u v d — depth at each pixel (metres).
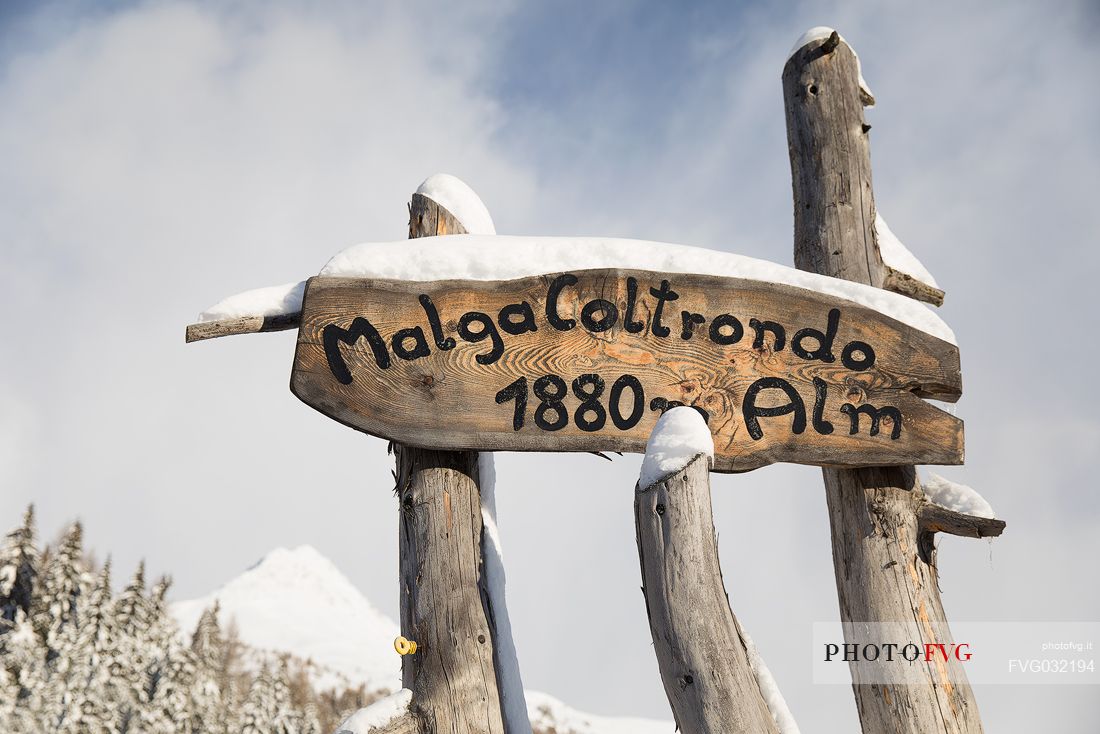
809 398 4.19
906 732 4.32
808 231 5.36
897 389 4.29
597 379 4.00
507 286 4.05
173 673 32.88
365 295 3.94
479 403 3.90
